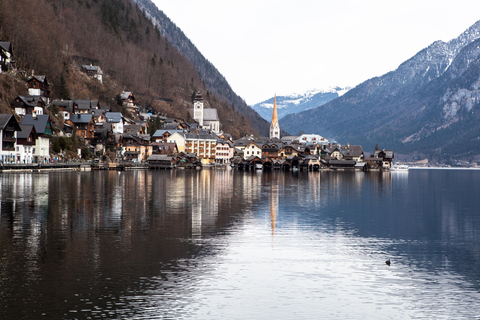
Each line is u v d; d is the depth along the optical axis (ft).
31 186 320.70
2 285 118.52
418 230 201.87
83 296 112.88
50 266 133.59
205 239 172.04
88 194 290.56
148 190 336.29
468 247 169.37
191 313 105.70
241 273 132.46
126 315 103.71
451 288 123.95
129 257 144.87
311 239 177.27
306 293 118.62
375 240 179.01
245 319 103.55
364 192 387.55
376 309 110.11
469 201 328.29
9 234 170.30
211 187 384.88
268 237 178.60
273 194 339.57
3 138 438.40
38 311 104.42
